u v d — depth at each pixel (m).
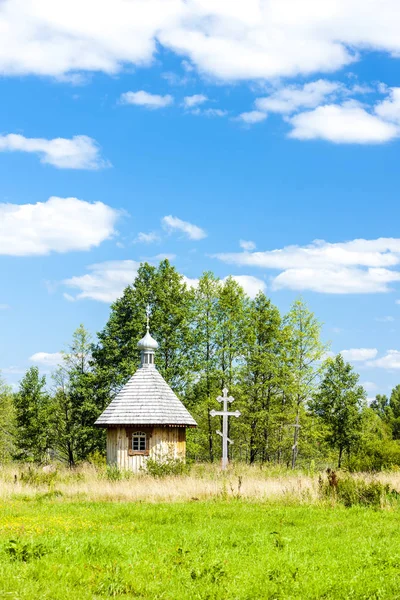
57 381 57.28
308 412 54.81
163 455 34.16
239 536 14.98
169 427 37.50
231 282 57.72
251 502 22.53
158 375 39.28
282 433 56.94
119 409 37.53
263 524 17.30
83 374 56.59
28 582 10.07
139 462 36.78
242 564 11.84
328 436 53.88
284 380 54.09
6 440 66.19
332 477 23.28
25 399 57.56
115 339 57.25
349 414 53.50
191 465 37.69
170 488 25.23
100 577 10.73
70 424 56.75
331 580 10.70
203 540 14.22
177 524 17.23
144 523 17.34
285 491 23.42
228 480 27.33
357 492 22.36
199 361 56.69
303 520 18.11
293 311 52.56
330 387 54.25
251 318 57.34
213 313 57.41
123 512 19.48
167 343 56.47
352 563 12.04
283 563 11.77
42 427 57.12
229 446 63.00
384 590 10.26
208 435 58.47
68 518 18.44
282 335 55.56
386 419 92.75
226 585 10.39
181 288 59.09
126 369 54.78
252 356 55.72
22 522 17.39
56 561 11.72
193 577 10.83
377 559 12.20
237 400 57.03
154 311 56.91
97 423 37.84
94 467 37.22
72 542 13.14
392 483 24.86
